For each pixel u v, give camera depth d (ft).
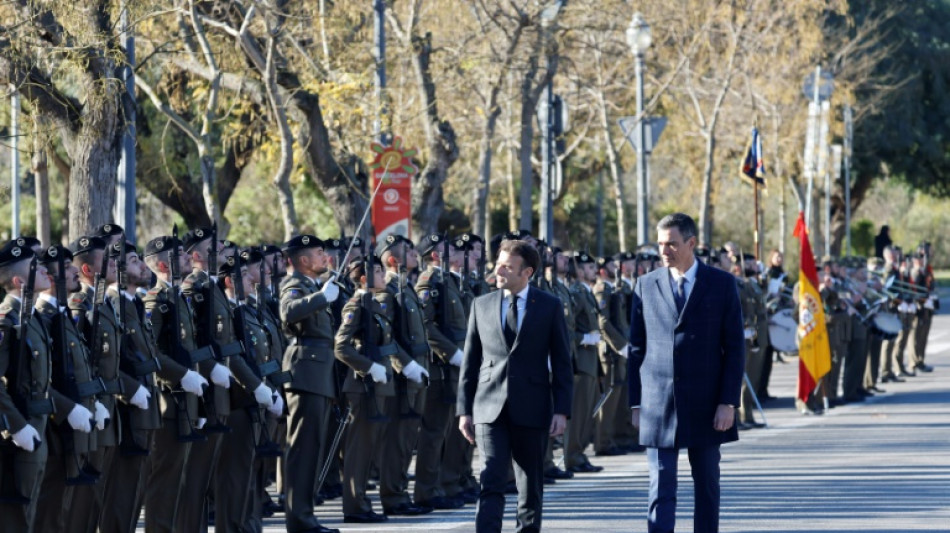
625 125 110.11
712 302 40.04
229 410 45.24
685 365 39.96
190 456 44.80
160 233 154.30
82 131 62.85
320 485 53.06
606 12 106.01
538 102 115.44
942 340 158.92
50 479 39.42
